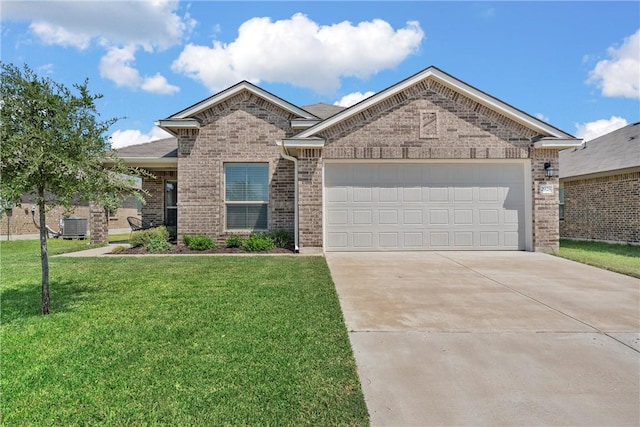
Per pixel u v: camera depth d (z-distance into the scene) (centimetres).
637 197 1403
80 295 616
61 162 496
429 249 1158
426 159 1129
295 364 361
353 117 1114
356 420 274
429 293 645
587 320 503
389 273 813
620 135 1823
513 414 286
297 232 1137
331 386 321
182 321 482
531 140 1128
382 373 351
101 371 344
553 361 378
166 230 1347
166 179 1558
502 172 1164
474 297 620
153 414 276
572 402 303
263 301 576
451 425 271
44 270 525
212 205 1238
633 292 654
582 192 1667
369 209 1153
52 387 315
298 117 1252
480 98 1108
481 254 1089
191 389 312
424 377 344
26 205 2369
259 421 270
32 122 507
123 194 596
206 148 1243
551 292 653
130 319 492
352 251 1147
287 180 1246
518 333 455
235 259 988
